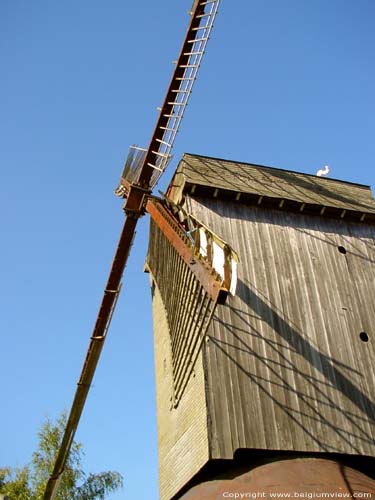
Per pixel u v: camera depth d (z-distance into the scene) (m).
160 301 20.66
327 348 16.30
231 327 15.68
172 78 16.28
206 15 15.64
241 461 14.27
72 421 18.97
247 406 14.59
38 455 24.81
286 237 18.22
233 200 18.31
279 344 15.88
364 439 15.05
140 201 17.38
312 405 15.15
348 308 17.36
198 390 14.97
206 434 13.99
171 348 17.94
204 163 18.66
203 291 15.34
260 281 16.89
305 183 19.67
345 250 18.70
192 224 16.22
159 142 17.06
